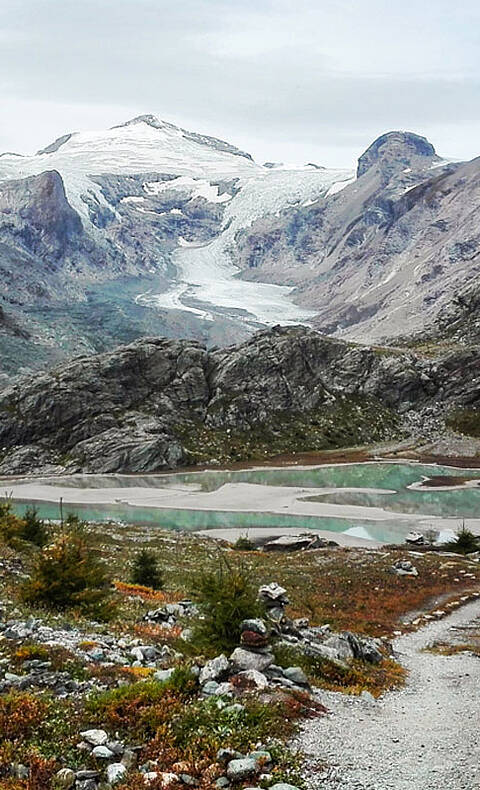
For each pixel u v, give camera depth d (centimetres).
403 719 1698
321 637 2673
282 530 9294
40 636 1977
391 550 7556
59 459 16775
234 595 2052
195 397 19988
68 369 19212
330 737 1448
